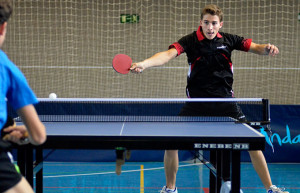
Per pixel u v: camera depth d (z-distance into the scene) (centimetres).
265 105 424
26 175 357
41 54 1084
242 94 1094
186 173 747
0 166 244
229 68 504
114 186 648
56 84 1090
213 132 347
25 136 254
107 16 1084
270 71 1088
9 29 1069
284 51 1079
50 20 1077
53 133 334
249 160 853
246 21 1070
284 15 1067
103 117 467
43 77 1087
